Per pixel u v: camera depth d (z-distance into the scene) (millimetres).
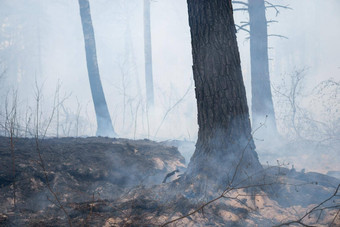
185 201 4418
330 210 4328
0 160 5797
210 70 5164
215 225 4016
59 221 4062
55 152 6633
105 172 6238
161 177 6691
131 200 4543
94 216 4152
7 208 4797
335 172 7105
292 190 4934
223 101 5137
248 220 4188
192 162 5258
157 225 3896
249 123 5293
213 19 5164
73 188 5719
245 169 4977
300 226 4070
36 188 5426
